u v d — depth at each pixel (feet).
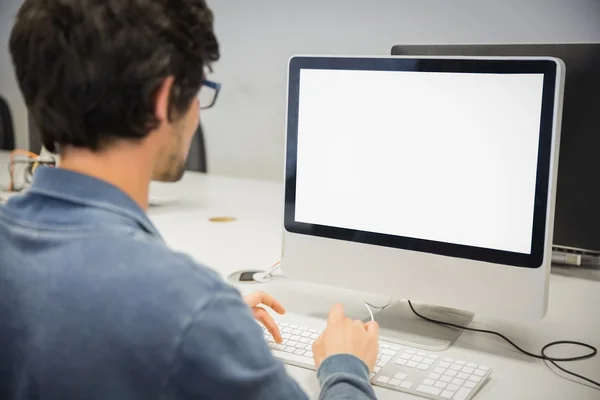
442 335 3.92
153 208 7.38
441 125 3.67
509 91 3.45
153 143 2.31
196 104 2.46
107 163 2.23
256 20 10.85
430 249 3.81
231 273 5.10
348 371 2.86
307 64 4.05
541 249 3.46
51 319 1.98
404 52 5.62
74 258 2.03
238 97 11.27
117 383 1.91
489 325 4.14
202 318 1.94
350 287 4.13
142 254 2.04
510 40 9.12
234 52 11.14
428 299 3.87
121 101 2.14
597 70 4.79
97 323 1.94
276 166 11.16
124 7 2.09
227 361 1.95
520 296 3.57
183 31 2.23
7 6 12.69
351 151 3.98
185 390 1.92
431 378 3.34
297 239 4.27
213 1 11.16
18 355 2.05
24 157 8.12
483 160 3.57
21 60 2.18
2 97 11.96
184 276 2.01
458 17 9.37
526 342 3.89
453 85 3.60
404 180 3.83
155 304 1.93
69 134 2.18
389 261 3.96
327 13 10.27
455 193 3.68
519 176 3.48
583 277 5.15
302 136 4.14
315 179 4.14
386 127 3.84
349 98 3.93
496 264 3.61
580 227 5.11
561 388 3.33
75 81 2.08
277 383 2.11
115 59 2.08
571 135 4.99
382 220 3.95
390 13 9.81
